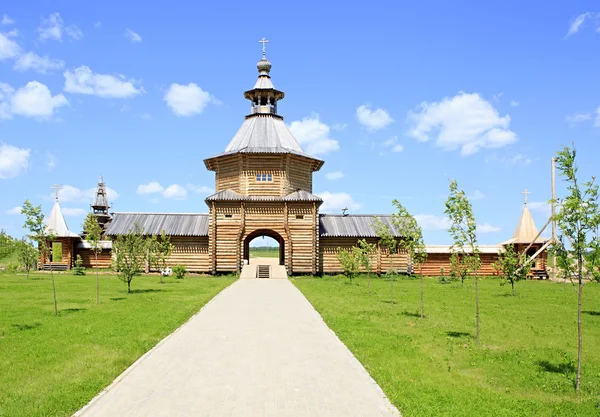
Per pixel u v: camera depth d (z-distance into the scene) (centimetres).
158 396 1084
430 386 1195
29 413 986
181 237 5700
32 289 3734
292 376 1248
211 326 2005
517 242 6328
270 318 2230
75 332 1878
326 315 2323
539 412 1051
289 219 5488
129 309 2541
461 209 1864
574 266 1332
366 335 1833
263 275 5206
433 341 1786
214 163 6009
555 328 2158
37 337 1784
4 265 6291
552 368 1442
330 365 1365
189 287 3931
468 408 1045
